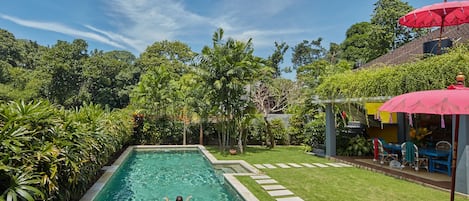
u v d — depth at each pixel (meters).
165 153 20.23
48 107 6.56
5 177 4.40
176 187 10.90
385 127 15.95
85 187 8.21
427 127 13.83
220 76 17.70
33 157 4.84
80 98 47.38
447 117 12.62
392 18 28.83
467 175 7.77
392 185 9.12
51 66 46.00
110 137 11.22
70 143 5.89
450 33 14.59
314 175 10.66
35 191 4.30
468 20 10.76
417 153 10.70
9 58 57.41
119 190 10.55
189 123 23.36
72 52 49.31
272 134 21.03
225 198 9.45
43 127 5.71
